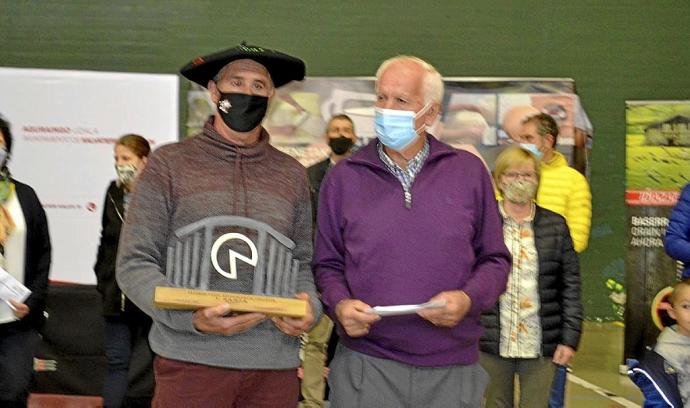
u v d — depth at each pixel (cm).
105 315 541
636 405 636
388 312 309
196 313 293
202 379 302
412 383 333
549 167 615
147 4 710
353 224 334
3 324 457
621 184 734
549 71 725
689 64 728
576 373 717
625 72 727
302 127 682
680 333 413
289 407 319
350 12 717
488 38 722
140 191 313
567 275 464
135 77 649
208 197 309
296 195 328
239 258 304
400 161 341
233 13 714
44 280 480
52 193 644
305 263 334
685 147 709
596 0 724
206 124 322
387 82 333
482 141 686
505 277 341
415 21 720
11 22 702
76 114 645
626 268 711
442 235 328
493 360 453
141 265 304
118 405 539
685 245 458
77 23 707
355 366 337
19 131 642
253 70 319
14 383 452
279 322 303
